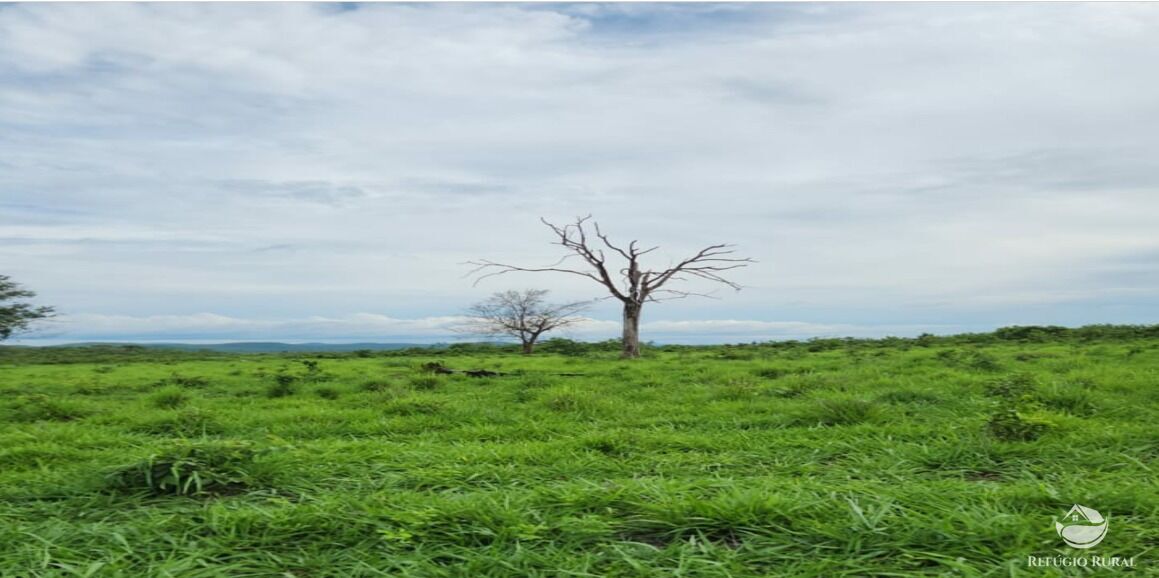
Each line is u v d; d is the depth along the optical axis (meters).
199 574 3.96
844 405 9.12
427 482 6.08
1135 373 13.83
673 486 5.16
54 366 34.59
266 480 5.99
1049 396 9.88
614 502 4.89
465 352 47.06
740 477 6.29
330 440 8.88
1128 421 8.66
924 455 6.68
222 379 20.14
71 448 7.82
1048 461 6.48
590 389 14.74
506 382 17.05
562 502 4.88
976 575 3.73
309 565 4.12
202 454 5.90
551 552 4.13
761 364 20.78
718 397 12.23
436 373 20.67
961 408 10.14
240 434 9.39
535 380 15.96
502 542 4.22
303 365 29.00
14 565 4.04
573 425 9.57
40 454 7.39
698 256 35.62
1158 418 8.76
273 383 16.09
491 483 6.07
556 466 6.64
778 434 8.30
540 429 9.17
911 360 20.00
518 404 12.02
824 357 25.12
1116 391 11.55
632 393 13.74
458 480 6.13
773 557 4.09
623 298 34.94
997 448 6.79
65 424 10.11
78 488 5.66
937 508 4.60
